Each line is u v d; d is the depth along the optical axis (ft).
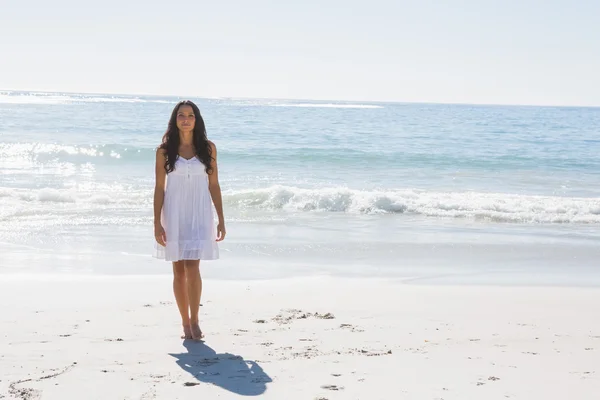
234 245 32.83
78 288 22.98
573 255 32.35
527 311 20.81
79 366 13.65
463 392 12.22
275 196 48.24
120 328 17.17
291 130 127.85
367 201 47.44
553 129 159.22
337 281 25.50
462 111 391.04
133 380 12.76
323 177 65.87
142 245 32.12
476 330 17.87
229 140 101.14
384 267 28.76
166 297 21.59
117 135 105.09
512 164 81.20
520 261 30.73
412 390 12.32
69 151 76.74
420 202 48.34
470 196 52.90
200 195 15.90
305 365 13.94
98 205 45.88
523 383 12.82
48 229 35.86
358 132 129.08
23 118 145.07
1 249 30.32
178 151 15.75
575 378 13.21
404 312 20.17
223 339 16.20
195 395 11.95
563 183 66.44
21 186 54.60
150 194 50.67
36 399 11.59
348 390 12.29
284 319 18.67
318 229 38.65
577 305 21.98
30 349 14.93
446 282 25.90
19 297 21.26
